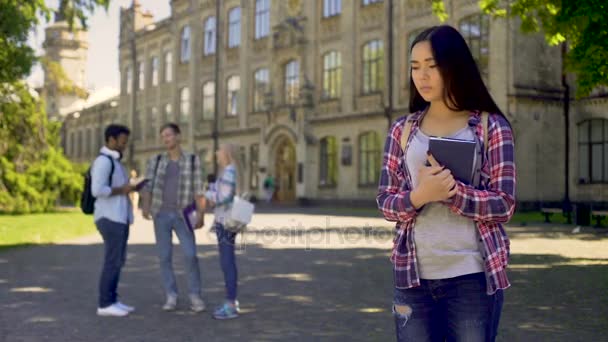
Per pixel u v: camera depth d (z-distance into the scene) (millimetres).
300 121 35281
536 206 25859
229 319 6723
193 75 46250
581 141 26188
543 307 7145
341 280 9281
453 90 2453
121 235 7016
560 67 26578
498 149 2410
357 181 32469
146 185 7316
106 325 6453
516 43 25609
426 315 2492
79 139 65750
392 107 30672
